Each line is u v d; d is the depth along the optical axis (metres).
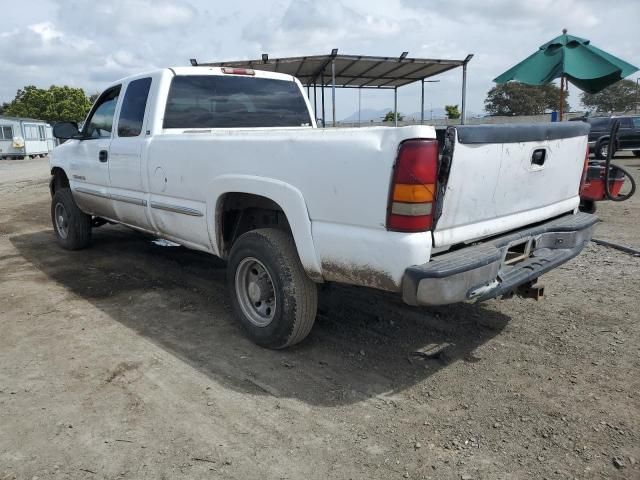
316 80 13.09
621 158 19.61
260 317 3.87
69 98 61.41
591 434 2.77
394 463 2.58
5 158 37.03
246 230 4.22
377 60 10.66
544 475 2.48
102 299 4.89
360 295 4.84
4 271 5.89
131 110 5.06
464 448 2.69
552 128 3.51
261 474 2.51
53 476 2.50
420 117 13.76
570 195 4.03
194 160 4.11
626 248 6.14
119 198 5.27
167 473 2.52
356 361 3.62
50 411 3.03
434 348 3.79
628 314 4.29
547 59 9.57
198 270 5.80
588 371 3.42
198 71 4.95
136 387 3.29
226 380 3.37
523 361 3.57
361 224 2.98
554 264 3.54
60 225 6.93
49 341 3.97
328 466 2.56
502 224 3.34
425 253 2.83
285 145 3.33
